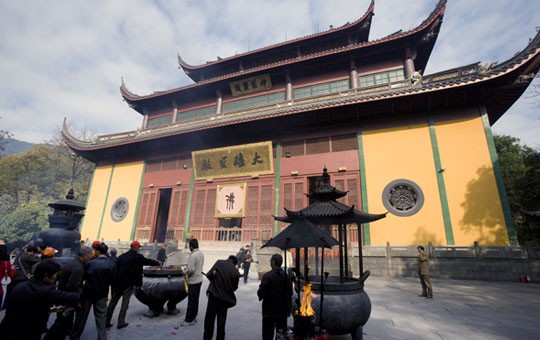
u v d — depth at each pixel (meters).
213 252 16.81
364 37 24.95
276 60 26.73
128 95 28.20
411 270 13.31
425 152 15.62
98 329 4.99
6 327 3.13
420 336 5.41
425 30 18.91
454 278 12.76
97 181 25.72
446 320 6.47
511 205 23.19
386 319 6.55
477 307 7.69
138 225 22.14
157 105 28.47
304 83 22.98
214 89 25.77
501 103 16.20
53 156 48.94
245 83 24.45
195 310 6.26
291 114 17.78
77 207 11.79
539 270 11.77
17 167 46.12
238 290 10.31
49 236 10.58
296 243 4.59
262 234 17.81
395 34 19.94
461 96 15.15
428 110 16.28
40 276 3.49
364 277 5.51
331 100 18.23
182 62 29.41
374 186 16.08
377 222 15.27
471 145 14.77
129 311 7.42
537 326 6.03
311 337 4.22
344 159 17.53
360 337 5.00
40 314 3.29
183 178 22.16
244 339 5.32
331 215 5.66
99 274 5.11
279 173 18.95
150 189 23.11
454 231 13.75
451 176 14.65
